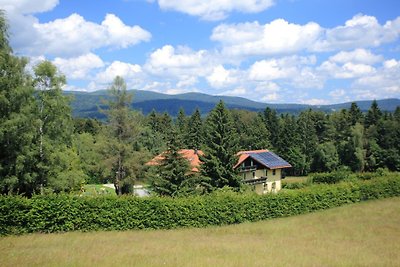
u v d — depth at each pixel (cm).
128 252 1880
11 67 3438
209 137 4628
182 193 4019
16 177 3581
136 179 4806
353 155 8931
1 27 3409
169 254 1855
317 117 12475
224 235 2575
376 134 9094
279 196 3459
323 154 9431
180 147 4225
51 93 3981
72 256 1725
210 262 1694
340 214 3488
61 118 4006
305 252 2003
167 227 2836
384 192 4600
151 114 11375
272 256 1878
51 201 2525
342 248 2131
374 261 1825
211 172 4475
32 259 1628
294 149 10081
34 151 3775
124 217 2727
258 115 12338
